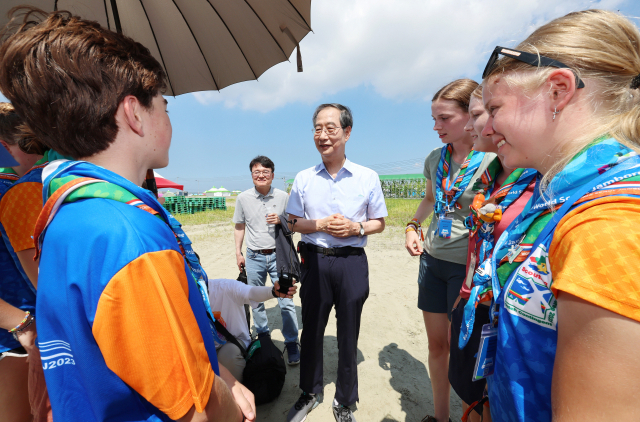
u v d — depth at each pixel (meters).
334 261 1.94
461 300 1.37
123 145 0.65
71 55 0.55
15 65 0.56
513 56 0.60
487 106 0.70
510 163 0.69
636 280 0.39
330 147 2.03
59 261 0.54
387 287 4.43
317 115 2.06
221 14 1.54
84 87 0.57
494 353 0.82
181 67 1.62
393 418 2.08
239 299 2.11
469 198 1.61
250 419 0.85
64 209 0.57
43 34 0.56
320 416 2.09
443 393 1.89
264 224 3.24
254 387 2.13
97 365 0.55
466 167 1.63
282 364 2.23
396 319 3.49
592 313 0.42
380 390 2.35
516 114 0.62
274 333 3.29
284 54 1.77
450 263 1.75
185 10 1.48
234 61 1.68
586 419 0.43
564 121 0.58
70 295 0.52
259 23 1.61
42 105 0.57
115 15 1.25
